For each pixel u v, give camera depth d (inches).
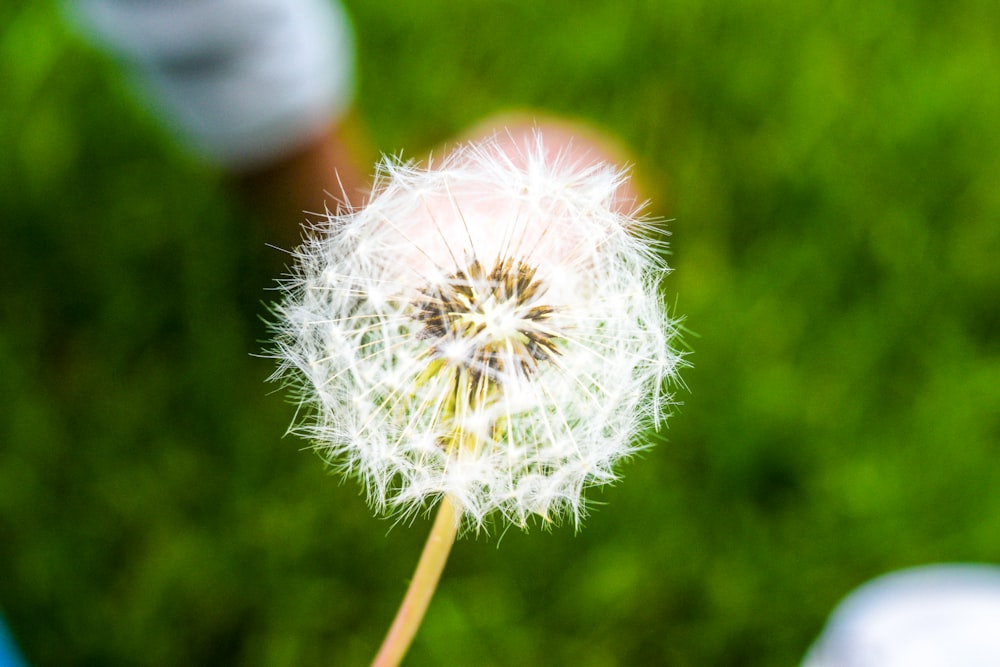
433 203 9.8
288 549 14.1
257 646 13.9
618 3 17.6
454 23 17.6
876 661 13.7
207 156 13.7
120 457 14.7
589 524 14.1
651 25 17.4
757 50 17.4
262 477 14.6
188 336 15.4
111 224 15.9
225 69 12.2
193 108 12.6
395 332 9.9
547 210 9.9
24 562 13.8
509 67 17.5
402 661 13.8
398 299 9.9
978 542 14.5
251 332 15.4
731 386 14.7
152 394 15.1
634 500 14.2
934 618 13.9
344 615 14.0
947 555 14.5
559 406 9.9
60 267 15.7
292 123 12.9
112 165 16.0
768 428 14.5
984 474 14.7
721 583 14.2
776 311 15.5
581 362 9.9
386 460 9.7
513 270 10.0
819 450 14.7
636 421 9.8
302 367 9.6
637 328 9.8
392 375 9.8
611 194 9.9
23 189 15.7
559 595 14.1
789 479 14.8
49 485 14.5
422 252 9.9
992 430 15.2
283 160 13.2
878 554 14.5
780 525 14.6
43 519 14.2
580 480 9.7
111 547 14.2
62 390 15.2
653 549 14.2
